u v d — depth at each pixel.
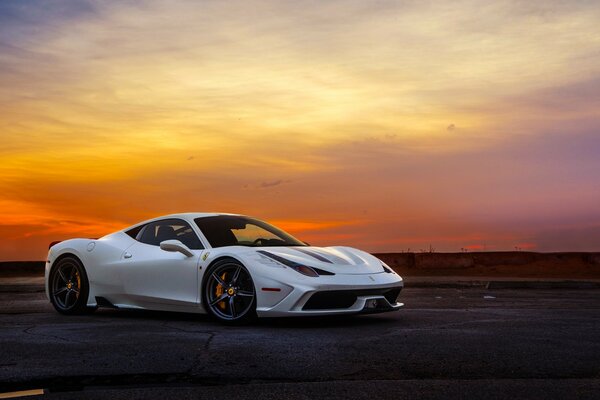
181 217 6.73
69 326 5.67
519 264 14.95
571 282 11.27
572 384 3.29
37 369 3.73
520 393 3.13
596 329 5.14
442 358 3.95
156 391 3.22
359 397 3.08
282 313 5.53
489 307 7.50
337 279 5.60
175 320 6.30
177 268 6.26
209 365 3.80
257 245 6.43
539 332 4.95
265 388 3.25
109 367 3.77
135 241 6.86
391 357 3.99
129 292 6.62
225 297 5.88
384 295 6.03
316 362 3.87
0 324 5.91
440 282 11.39
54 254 7.20
